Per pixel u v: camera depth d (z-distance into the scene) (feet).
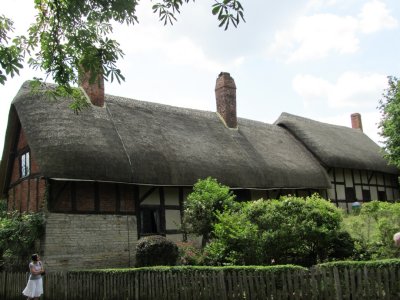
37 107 46.19
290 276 23.89
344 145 82.43
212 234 41.96
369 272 21.76
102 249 44.24
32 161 47.78
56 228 41.91
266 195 62.54
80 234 43.21
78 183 44.32
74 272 35.22
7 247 45.03
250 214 33.81
